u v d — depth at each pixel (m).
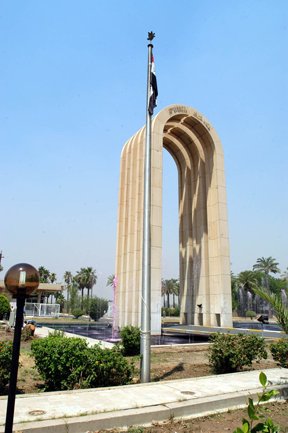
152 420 6.21
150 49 12.06
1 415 5.82
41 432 5.26
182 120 33.38
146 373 8.98
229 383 8.75
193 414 6.68
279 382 9.01
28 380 9.49
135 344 14.66
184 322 34.59
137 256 27.98
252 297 73.25
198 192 34.78
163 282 96.69
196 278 33.47
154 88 11.66
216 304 30.12
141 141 31.11
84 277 91.06
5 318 35.09
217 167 32.66
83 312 58.12
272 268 76.56
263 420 6.48
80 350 8.33
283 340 12.42
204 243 32.81
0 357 7.86
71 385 8.02
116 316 30.36
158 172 28.45
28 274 4.11
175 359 13.68
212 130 33.44
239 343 10.91
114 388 7.93
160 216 27.58
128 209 31.92
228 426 6.14
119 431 5.73
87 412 6.06
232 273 78.50
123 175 34.66
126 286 29.41
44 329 26.39
